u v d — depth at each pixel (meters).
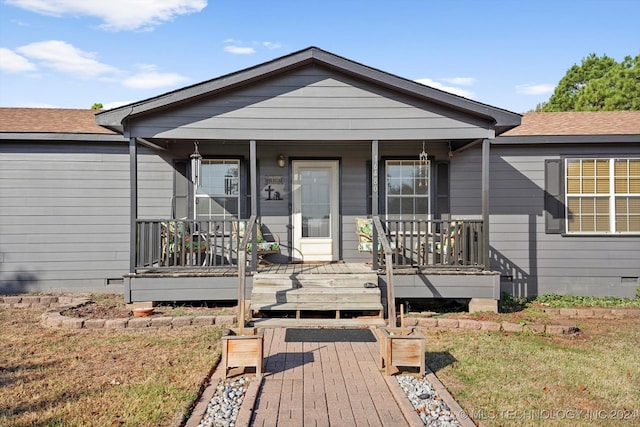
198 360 5.00
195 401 3.95
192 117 7.44
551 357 5.30
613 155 9.29
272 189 9.23
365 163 9.31
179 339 5.84
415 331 4.84
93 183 9.09
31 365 4.86
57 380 4.41
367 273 7.50
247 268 7.87
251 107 7.53
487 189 7.65
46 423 3.52
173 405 3.83
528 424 3.60
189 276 7.43
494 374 4.72
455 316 7.30
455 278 7.56
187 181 9.12
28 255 8.98
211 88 7.22
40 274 9.00
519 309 8.06
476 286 7.57
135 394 4.05
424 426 3.46
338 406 3.85
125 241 9.13
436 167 9.27
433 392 4.18
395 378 4.50
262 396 4.06
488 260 7.62
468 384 4.43
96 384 4.31
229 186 9.21
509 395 4.17
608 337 6.31
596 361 5.20
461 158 9.37
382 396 4.07
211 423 3.51
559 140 9.10
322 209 9.36
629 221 9.31
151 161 9.12
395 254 8.08
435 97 7.37
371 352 5.40
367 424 3.52
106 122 7.07
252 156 7.54
